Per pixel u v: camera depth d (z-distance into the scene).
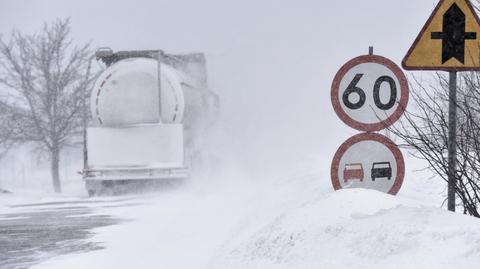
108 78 28.00
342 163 7.80
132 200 24.48
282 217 8.62
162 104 27.86
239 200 19.72
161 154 26.91
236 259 8.47
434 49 7.16
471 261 4.91
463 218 6.27
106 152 27.09
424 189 12.88
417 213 6.61
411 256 5.42
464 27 7.14
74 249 13.16
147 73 27.89
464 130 8.05
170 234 14.34
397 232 5.96
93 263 11.44
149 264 10.88
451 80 7.32
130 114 27.81
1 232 16.25
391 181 7.83
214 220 15.88
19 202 26.88
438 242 5.51
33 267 11.23
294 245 7.38
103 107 27.92
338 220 7.34
